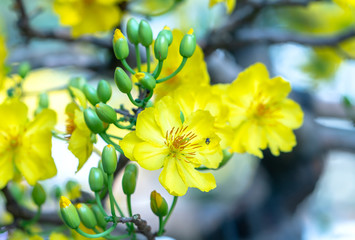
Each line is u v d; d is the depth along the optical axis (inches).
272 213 25.6
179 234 25.4
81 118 15.7
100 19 19.1
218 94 16.3
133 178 15.4
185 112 15.5
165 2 22.0
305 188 25.1
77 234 16.2
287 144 16.5
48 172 16.0
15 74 21.5
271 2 20.7
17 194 19.0
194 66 16.1
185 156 15.2
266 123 16.4
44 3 24.9
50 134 16.1
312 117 25.1
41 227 19.0
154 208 15.6
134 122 15.3
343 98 21.1
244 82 16.3
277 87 16.5
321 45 21.9
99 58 22.3
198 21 25.6
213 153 15.3
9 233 17.4
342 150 25.0
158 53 15.3
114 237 15.6
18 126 16.1
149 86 15.1
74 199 17.1
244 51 25.6
